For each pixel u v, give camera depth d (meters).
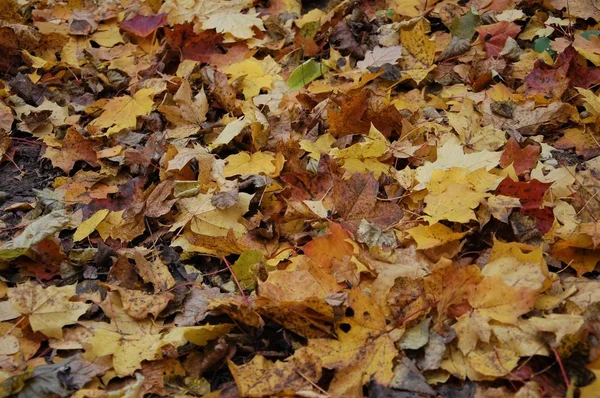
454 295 2.10
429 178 2.66
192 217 2.64
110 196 2.91
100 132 3.25
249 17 3.90
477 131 2.96
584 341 1.95
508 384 1.95
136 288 2.44
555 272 2.32
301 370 1.99
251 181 2.74
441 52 3.62
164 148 3.12
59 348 2.15
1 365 2.09
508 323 2.00
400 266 2.28
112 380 2.09
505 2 3.84
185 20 3.97
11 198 2.96
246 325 2.18
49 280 2.51
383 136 2.92
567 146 2.94
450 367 2.00
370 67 3.43
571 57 3.18
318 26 3.73
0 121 3.27
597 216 2.50
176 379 2.09
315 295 2.19
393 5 4.00
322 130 3.13
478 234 2.42
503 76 3.35
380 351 2.01
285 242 2.57
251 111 3.18
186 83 3.32
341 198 2.56
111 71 3.60
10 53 3.75
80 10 4.18
